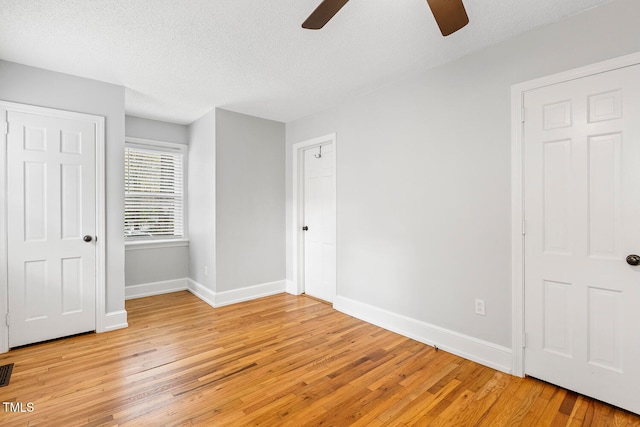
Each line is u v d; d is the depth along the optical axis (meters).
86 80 2.83
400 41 2.21
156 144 4.17
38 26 2.03
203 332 2.90
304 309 3.56
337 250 3.52
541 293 2.04
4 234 2.48
